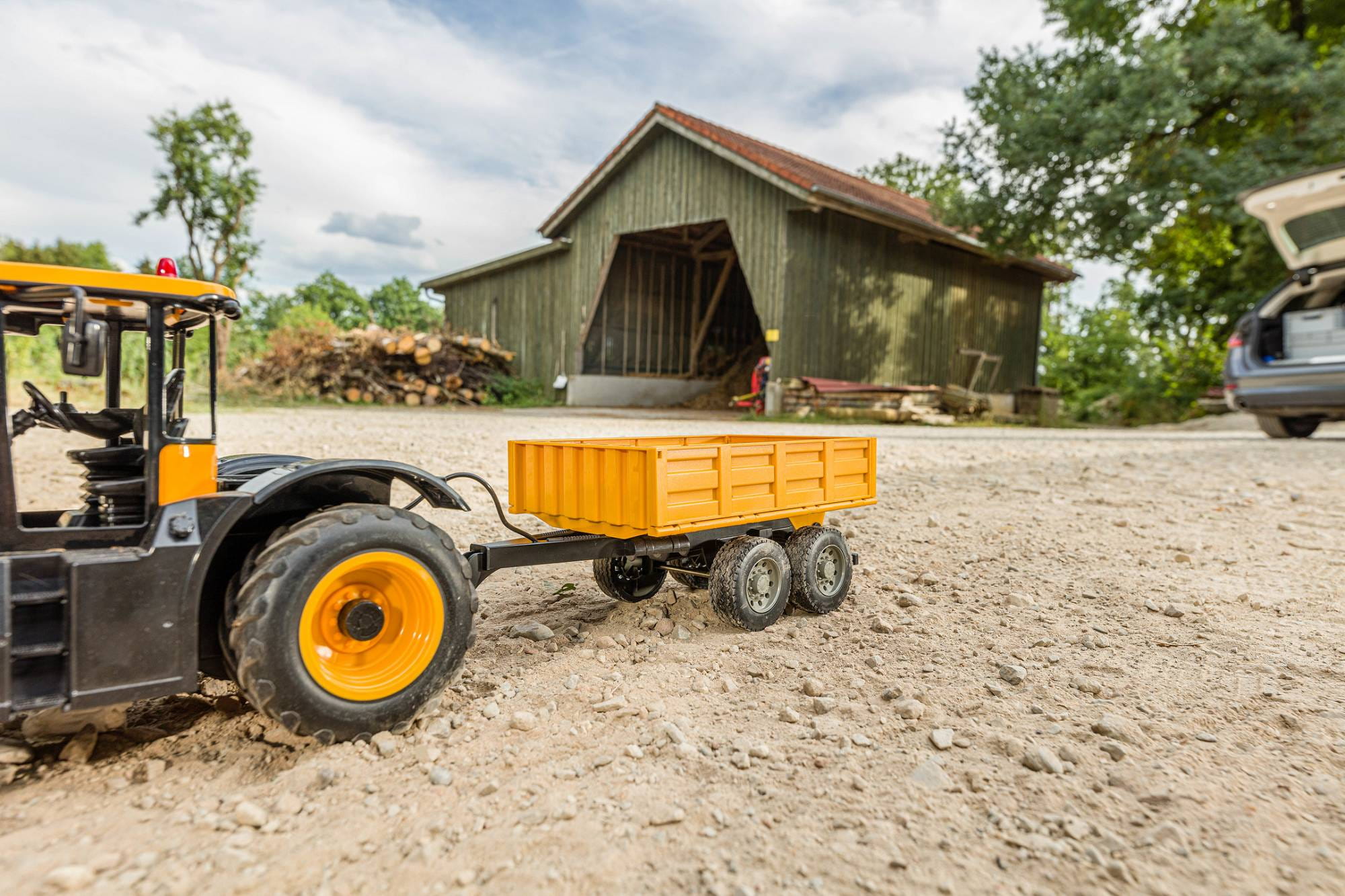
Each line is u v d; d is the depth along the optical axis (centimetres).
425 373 2252
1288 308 1117
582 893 194
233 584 280
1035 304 2692
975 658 358
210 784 251
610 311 2447
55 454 855
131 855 209
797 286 1888
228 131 2738
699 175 2025
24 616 238
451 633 295
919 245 2233
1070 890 195
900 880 199
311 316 5928
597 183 2212
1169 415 2214
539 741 277
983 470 909
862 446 468
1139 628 399
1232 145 2056
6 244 3475
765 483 402
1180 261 2369
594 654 362
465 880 198
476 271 2628
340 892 195
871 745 272
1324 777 248
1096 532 611
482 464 858
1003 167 1945
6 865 202
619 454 355
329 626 281
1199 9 2178
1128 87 1692
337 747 271
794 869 203
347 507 288
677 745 271
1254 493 752
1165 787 241
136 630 247
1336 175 961
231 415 1418
